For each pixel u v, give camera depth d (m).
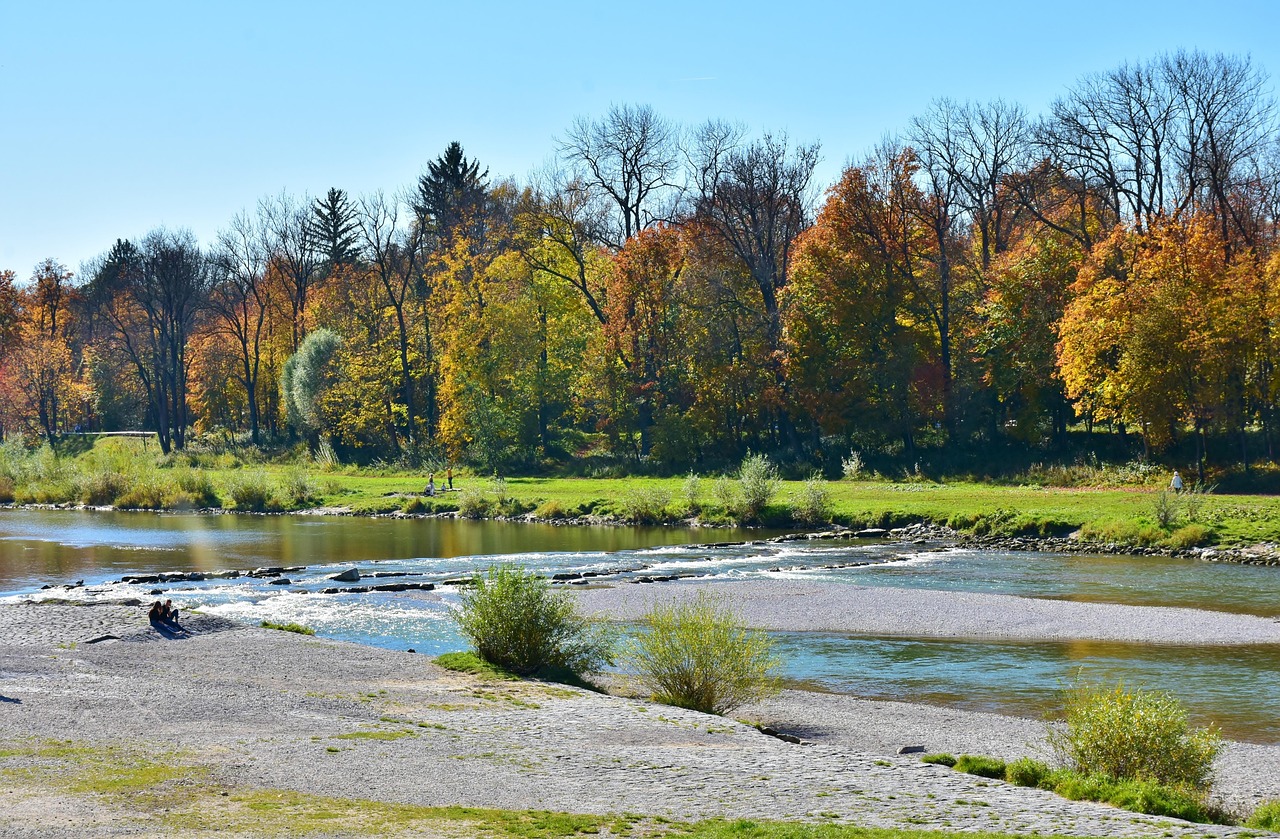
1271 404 53.31
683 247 73.44
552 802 11.44
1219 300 50.97
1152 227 56.28
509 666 20.62
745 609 28.95
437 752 13.59
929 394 63.75
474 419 74.06
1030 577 34.31
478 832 10.07
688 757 13.86
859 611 28.50
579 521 54.16
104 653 20.22
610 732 15.26
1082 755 13.97
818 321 66.31
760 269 70.69
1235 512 40.19
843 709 18.55
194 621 23.97
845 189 66.00
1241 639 24.33
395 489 66.31
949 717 17.95
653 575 35.44
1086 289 56.12
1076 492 49.53
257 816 10.32
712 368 69.50
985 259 68.31
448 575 35.75
